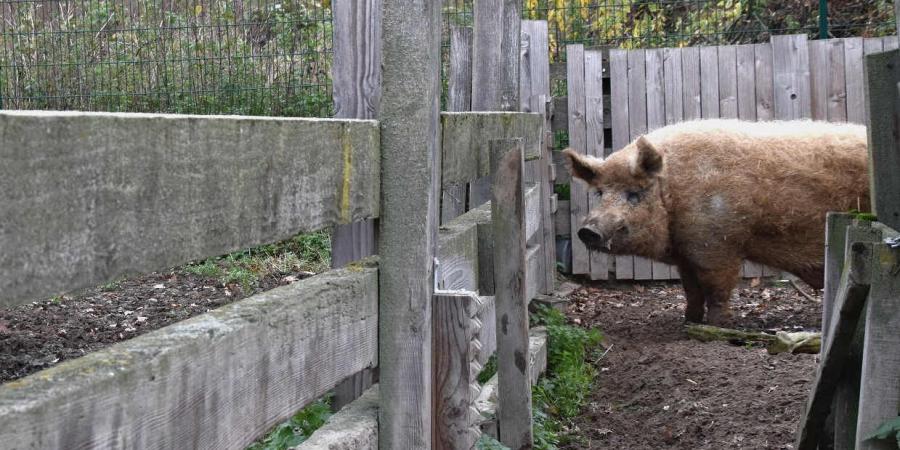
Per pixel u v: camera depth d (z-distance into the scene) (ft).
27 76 33.50
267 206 6.30
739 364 18.61
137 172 4.84
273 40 32.53
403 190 8.61
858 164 22.20
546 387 17.87
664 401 17.33
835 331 10.50
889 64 10.48
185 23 34.14
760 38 39.73
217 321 5.92
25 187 4.07
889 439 9.46
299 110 31.22
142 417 4.90
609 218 22.04
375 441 8.63
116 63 31.94
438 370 9.21
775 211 22.31
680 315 25.57
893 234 9.68
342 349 7.77
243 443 6.04
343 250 11.48
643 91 29.32
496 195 12.98
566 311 25.79
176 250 5.21
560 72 29.96
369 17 11.00
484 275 13.65
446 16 33.50
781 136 22.71
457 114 11.88
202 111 31.58
